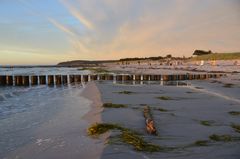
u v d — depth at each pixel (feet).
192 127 25.71
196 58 350.02
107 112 33.73
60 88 88.43
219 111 35.12
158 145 19.49
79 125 28.37
